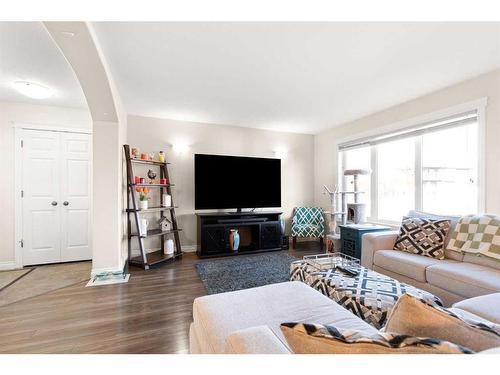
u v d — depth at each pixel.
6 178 3.40
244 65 2.42
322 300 1.35
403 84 2.84
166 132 4.21
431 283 2.07
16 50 2.14
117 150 3.07
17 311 2.14
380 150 3.88
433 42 2.03
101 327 1.90
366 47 2.11
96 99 2.60
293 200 5.12
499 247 1.99
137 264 3.34
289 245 4.77
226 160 4.29
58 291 2.57
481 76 2.59
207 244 3.92
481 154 2.58
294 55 2.23
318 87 2.93
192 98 3.29
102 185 3.02
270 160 4.61
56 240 3.64
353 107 3.60
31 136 3.51
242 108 3.67
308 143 5.22
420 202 3.29
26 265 3.48
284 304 1.30
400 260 2.36
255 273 3.13
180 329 1.88
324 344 0.60
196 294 2.51
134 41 2.00
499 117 2.46
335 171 4.70
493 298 1.37
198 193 4.09
